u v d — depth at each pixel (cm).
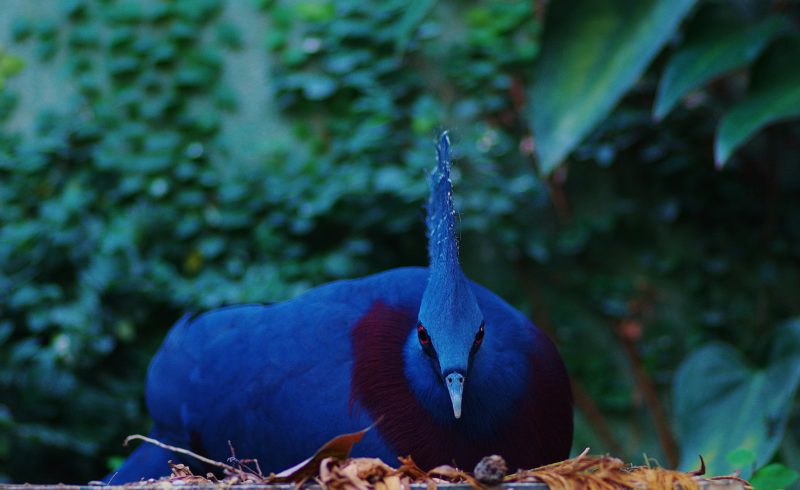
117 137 982
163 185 966
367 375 410
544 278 973
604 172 989
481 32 992
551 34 736
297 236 966
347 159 976
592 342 962
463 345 376
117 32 997
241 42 1000
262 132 993
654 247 979
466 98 993
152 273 938
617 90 710
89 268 930
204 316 505
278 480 324
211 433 468
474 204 948
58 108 995
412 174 940
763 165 978
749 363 691
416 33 987
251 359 454
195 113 995
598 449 913
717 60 745
